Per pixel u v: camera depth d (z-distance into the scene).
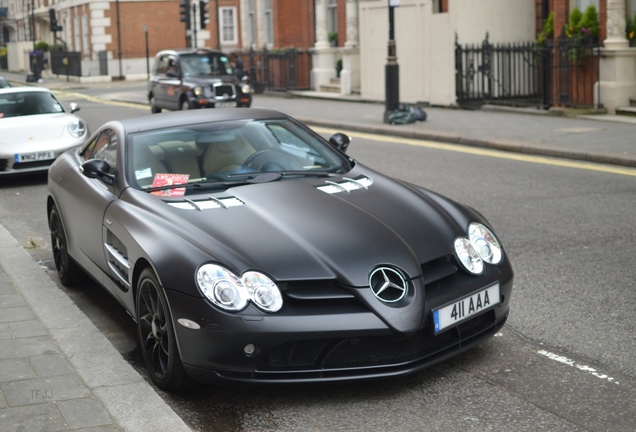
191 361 4.21
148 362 4.68
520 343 5.09
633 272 6.45
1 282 6.53
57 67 56.00
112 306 6.22
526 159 12.84
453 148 14.52
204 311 4.09
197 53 23.22
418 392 4.43
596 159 12.34
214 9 50.34
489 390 4.42
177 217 4.72
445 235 4.68
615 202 9.12
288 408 4.30
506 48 19.89
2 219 9.70
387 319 4.11
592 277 6.37
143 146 5.58
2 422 3.98
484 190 10.22
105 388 4.39
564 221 8.30
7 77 59.62
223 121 5.91
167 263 4.31
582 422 4.00
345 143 6.30
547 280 6.34
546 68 18.42
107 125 6.20
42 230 8.98
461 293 4.43
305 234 4.46
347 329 4.07
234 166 5.45
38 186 11.93
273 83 30.84
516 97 20.50
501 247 4.93
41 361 4.79
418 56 22.16
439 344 4.42
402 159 13.30
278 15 32.50
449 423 4.05
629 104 17.12
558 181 10.66
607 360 4.77
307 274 4.18
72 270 6.51
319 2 28.25
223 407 4.36
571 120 16.81
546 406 4.20
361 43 24.77
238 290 4.11
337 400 4.37
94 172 5.45
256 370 4.12
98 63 50.22
